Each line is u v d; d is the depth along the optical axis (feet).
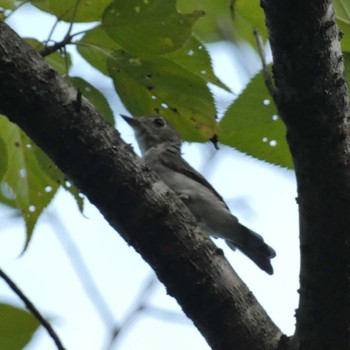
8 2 27.71
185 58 28.22
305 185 21.88
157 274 23.79
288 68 20.83
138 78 27.27
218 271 23.45
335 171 21.48
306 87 20.88
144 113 28.32
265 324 23.44
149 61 26.86
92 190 23.45
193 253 23.38
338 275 21.95
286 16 20.06
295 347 22.89
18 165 30.94
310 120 21.22
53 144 23.29
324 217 21.76
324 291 22.15
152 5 24.63
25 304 24.21
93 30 26.86
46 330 24.43
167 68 26.96
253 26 27.91
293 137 21.67
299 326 22.84
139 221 23.35
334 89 20.94
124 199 23.32
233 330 23.20
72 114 23.24
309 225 21.99
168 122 30.45
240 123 27.66
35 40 27.86
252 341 23.12
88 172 23.26
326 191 21.62
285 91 21.21
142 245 23.52
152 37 25.23
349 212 21.61
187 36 25.22
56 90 23.30
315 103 21.01
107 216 23.81
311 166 21.62
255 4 27.30
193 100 27.68
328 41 20.47
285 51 20.63
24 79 23.02
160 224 23.35
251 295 23.73
